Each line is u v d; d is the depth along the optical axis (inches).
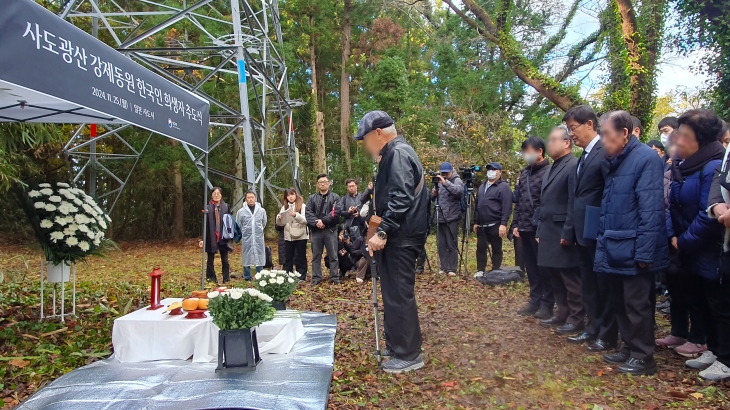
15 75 119.9
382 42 949.2
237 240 362.3
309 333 182.4
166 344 153.0
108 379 132.9
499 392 128.8
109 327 199.8
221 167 822.5
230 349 138.4
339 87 1043.9
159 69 407.5
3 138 239.6
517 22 690.8
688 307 160.1
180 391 122.4
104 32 669.3
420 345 149.8
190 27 663.8
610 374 141.2
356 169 903.7
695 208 141.9
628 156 141.9
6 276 295.9
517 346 170.2
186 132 235.0
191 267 509.0
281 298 187.0
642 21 417.4
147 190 868.0
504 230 309.9
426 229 148.6
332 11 912.3
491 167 315.3
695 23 376.2
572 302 185.0
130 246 791.1
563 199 183.8
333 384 136.7
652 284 145.6
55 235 195.3
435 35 865.5
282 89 743.7
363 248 175.3
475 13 595.2
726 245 125.9
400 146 145.6
